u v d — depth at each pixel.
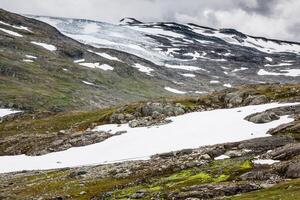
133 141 108.19
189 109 135.25
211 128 105.69
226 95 140.75
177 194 59.56
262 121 101.44
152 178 74.88
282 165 62.00
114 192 69.94
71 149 115.69
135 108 141.50
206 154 80.25
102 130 126.62
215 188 58.56
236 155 77.81
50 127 149.25
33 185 84.56
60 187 79.44
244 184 57.62
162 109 132.00
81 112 168.50
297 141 79.75
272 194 49.78
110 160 97.50
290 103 117.38
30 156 118.62
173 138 103.62
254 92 138.25
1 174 103.50
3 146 132.50
